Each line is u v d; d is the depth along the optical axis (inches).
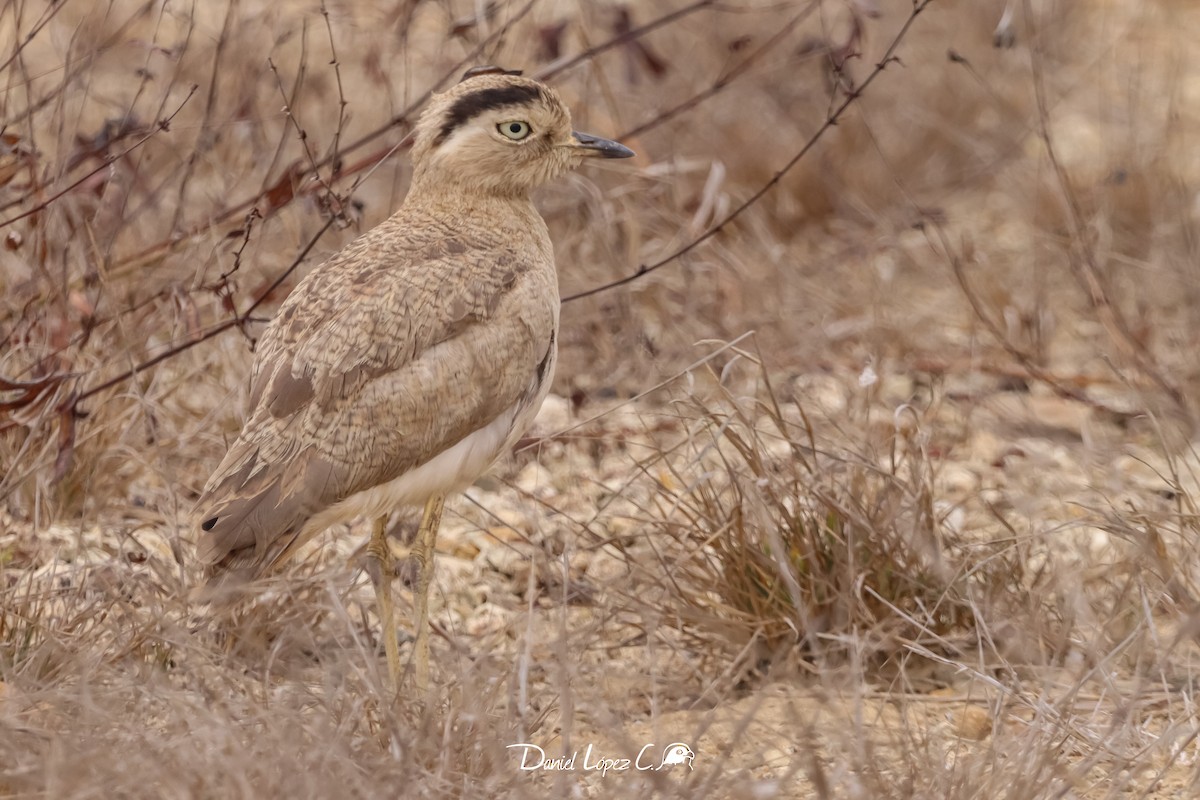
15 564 414.9
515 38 649.6
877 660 397.7
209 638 361.1
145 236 542.0
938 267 645.9
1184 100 781.3
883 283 627.2
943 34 772.0
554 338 386.9
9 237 444.5
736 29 713.6
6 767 307.7
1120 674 386.9
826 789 305.0
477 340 364.5
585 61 612.7
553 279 393.7
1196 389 539.5
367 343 355.9
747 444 466.3
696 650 405.4
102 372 470.6
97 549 419.5
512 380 370.0
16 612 363.9
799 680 380.8
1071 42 830.5
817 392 546.6
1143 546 382.3
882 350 558.6
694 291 587.2
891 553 404.2
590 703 331.9
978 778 320.8
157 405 456.4
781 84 708.7
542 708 369.1
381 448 353.4
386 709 316.5
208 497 354.3
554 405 546.6
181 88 590.6
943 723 370.6
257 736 308.5
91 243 480.1
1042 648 375.6
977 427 542.0
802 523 408.2
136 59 648.4
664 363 560.1
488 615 427.8
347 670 364.8
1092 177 693.3
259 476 350.0
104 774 293.9
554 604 413.4
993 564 410.6
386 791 297.7
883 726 356.5
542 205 607.2
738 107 694.5
